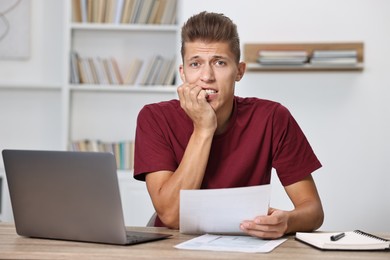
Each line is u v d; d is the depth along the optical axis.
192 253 1.50
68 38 4.45
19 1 4.62
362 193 4.26
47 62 4.66
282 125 2.19
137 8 4.50
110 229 1.62
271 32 4.32
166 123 2.19
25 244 1.64
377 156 4.26
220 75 2.01
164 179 2.06
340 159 4.28
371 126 4.27
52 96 4.65
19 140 4.65
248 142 2.17
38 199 1.72
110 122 4.63
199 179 1.98
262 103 2.24
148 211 4.29
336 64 4.19
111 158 1.57
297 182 2.17
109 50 4.63
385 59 4.26
